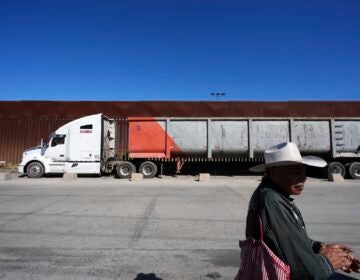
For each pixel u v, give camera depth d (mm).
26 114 26203
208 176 18969
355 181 19203
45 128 26000
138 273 5012
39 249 6160
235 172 23453
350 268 2531
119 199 11820
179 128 21297
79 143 20609
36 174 20406
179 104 26578
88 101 26266
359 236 7051
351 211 9766
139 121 21328
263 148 21203
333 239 6801
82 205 10586
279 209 2340
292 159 2537
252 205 2525
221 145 21266
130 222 8289
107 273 5004
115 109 26297
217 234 7223
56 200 11562
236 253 5957
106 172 21875
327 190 14641
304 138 21203
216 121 21375
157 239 6836
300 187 2621
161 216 8992
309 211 9758
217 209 9977
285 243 2256
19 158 25766
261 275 2273
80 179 19828
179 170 21562
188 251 6074
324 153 21406
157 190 14445
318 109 27125
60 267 5246
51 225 7938
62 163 20531
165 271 5098
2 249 6148
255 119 21234
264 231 2346
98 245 6418
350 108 27156
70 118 26172
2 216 8906
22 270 5117
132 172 20656
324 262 2289
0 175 19094
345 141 21203
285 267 2229
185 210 9812
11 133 25938
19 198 12000
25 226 7840
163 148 21250
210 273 5016
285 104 27031
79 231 7418
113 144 22859
